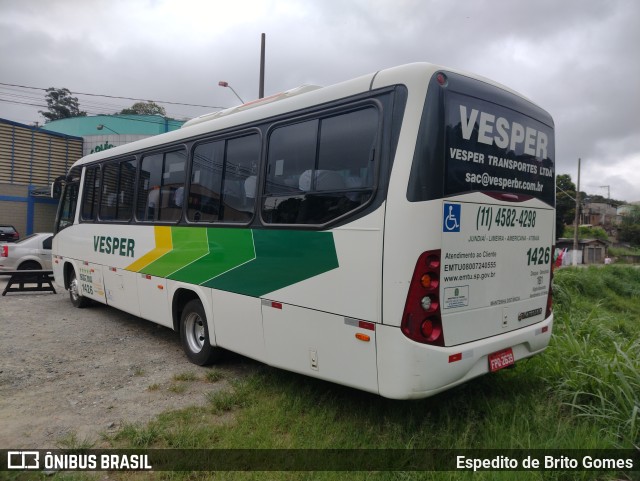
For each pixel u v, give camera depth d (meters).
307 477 3.28
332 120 3.94
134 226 6.72
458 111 3.61
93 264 8.02
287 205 4.27
